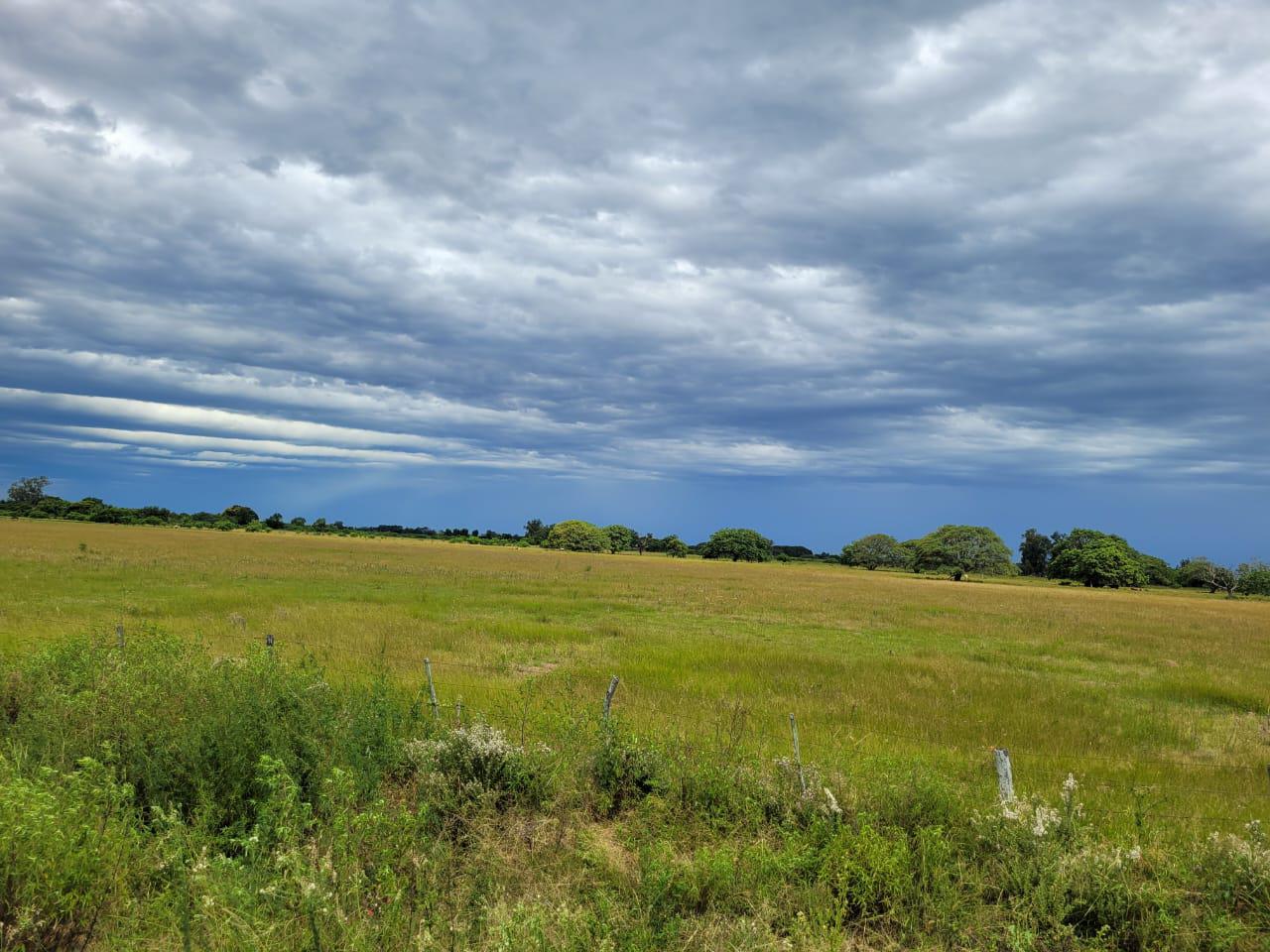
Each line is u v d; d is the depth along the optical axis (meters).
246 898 4.48
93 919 4.65
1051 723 13.66
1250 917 5.65
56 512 135.75
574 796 7.32
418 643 19.38
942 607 40.59
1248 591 102.25
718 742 8.55
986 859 6.34
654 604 34.91
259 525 142.88
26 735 7.18
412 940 4.45
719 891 5.77
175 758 6.51
